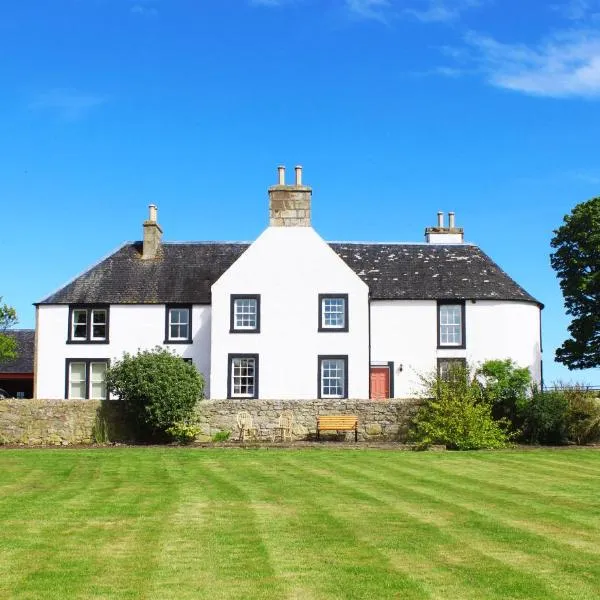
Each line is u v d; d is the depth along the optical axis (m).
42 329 36.56
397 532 11.56
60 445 27.47
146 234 38.41
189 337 36.28
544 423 27.11
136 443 27.89
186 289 36.84
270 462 21.17
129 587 8.77
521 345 36.31
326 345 34.34
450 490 15.89
